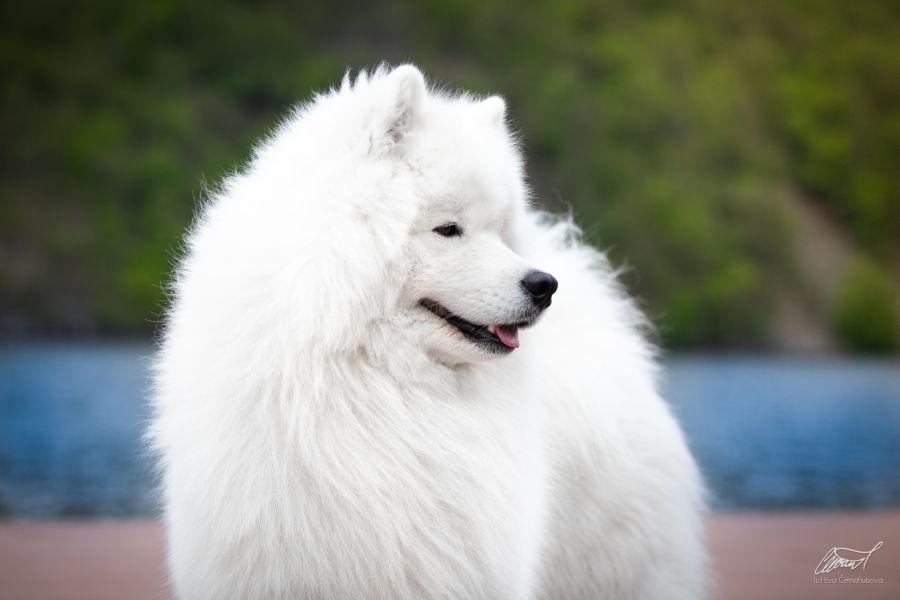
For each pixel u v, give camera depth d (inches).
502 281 152.8
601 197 2918.3
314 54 3479.3
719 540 299.9
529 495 158.4
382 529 142.6
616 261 2674.7
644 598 187.3
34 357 1646.2
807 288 2844.5
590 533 183.5
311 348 143.3
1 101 2938.0
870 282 2770.7
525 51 3454.7
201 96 3245.6
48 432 783.7
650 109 3191.4
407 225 149.4
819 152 3324.3
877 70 3607.3
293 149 158.1
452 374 154.8
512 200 166.1
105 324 2395.4
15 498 451.5
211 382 145.9
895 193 3277.6
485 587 149.1
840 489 526.6
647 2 3722.9
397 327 150.0
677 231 2719.0
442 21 3545.8
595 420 181.9
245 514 141.3
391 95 150.9
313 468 141.6
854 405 1237.1
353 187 147.9
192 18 3373.5
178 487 149.1
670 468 190.7
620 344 197.2
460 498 148.5
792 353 2625.5
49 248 2536.9
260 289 145.4
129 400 1045.8
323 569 141.3
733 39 3654.0
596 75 3366.1
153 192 2795.3
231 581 143.8
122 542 286.5
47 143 2866.6
